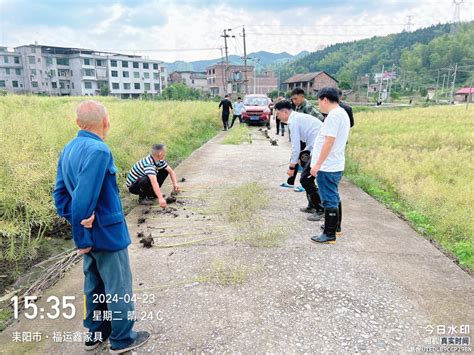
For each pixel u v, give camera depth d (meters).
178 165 8.03
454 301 2.99
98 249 2.16
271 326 2.65
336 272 3.41
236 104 17.22
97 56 62.22
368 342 2.50
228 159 8.84
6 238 4.20
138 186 5.13
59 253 4.00
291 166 4.89
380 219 4.86
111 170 2.13
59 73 61.81
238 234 4.22
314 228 4.47
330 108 3.80
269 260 3.62
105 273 2.24
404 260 3.68
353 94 69.62
